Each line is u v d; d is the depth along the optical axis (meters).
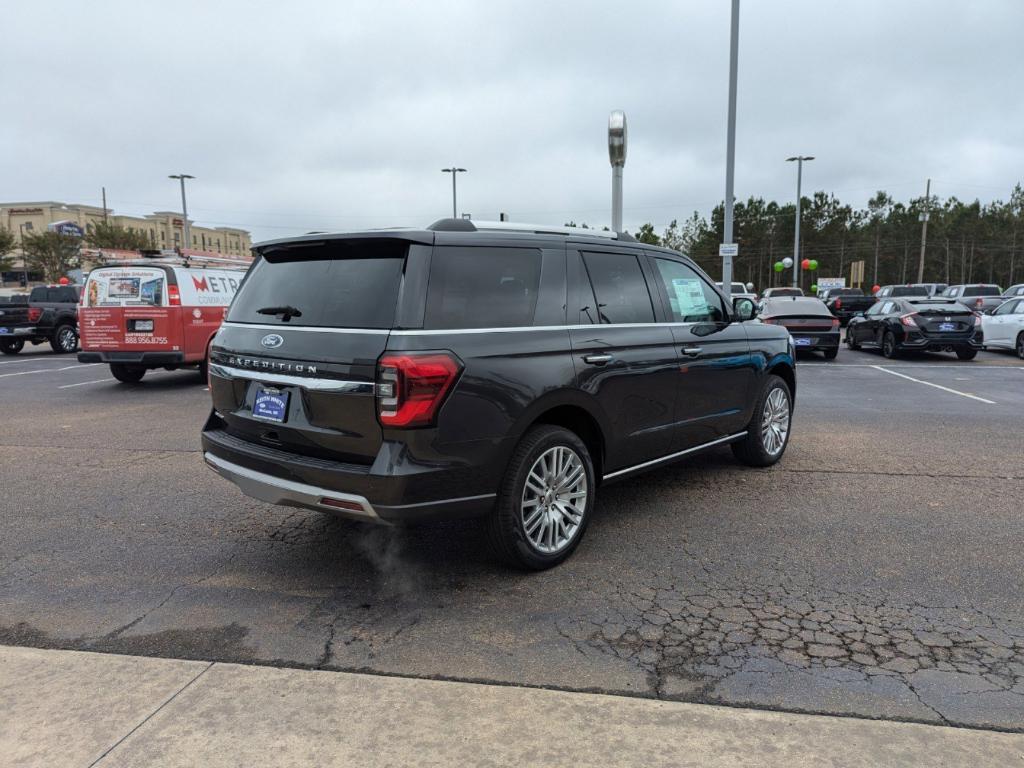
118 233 61.91
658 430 4.71
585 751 2.42
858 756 2.38
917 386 11.29
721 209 71.94
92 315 10.96
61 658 3.04
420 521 3.43
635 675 2.92
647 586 3.76
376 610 3.52
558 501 4.00
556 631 3.30
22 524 4.79
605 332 4.26
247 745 2.46
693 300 5.23
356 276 3.59
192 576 3.95
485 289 3.68
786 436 6.30
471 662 3.03
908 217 80.12
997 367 14.10
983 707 2.68
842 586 3.74
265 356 3.74
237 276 12.20
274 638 3.24
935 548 4.23
